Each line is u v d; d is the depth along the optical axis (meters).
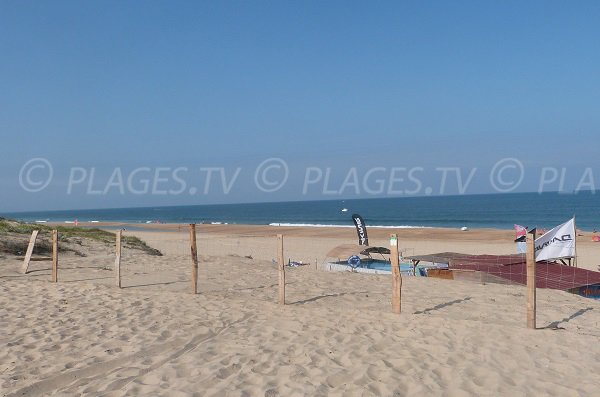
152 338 7.32
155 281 12.50
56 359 6.35
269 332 7.61
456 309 9.12
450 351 6.55
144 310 9.09
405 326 7.78
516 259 16.30
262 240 40.72
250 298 10.22
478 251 32.69
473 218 81.69
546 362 6.12
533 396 5.14
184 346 7.00
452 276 14.94
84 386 5.48
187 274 13.77
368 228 59.41
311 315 8.61
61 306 9.42
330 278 13.33
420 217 88.69
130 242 23.88
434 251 32.81
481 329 7.50
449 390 5.30
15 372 5.85
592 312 9.09
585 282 13.23
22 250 17.03
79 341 7.16
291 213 126.88
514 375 5.72
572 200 130.75
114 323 8.19
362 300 10.12
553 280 13.39
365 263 21.83
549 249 15.41
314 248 34.31
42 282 12.01
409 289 11.52
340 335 7.36
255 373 5.79
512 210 98.50
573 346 6.71
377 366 6.01
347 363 6.15
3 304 9.57
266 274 13.93
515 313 8.75
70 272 13.79
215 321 8.31
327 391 5.27
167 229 63.22
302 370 5.87
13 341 7.12
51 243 18.88
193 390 5.25
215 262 16.92
